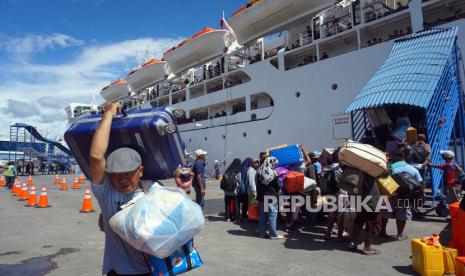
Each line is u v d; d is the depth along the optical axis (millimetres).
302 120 17109
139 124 2045
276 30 20859
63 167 40625
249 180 6797
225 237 6180
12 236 6562
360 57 14734
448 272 3791
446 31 9258
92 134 2178
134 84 35406
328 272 4109
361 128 13977
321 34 16953
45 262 4871
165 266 1851
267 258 4793
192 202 1909
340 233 5645
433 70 8203
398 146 7266
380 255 4773
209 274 4145
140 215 1728
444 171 6734
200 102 24797
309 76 16859
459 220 4301
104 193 2006
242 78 23359
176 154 2174
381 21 14680
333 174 5871
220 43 24766
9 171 18828
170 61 28578
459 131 9531
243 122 20828
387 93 8266
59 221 8211
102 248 5637
